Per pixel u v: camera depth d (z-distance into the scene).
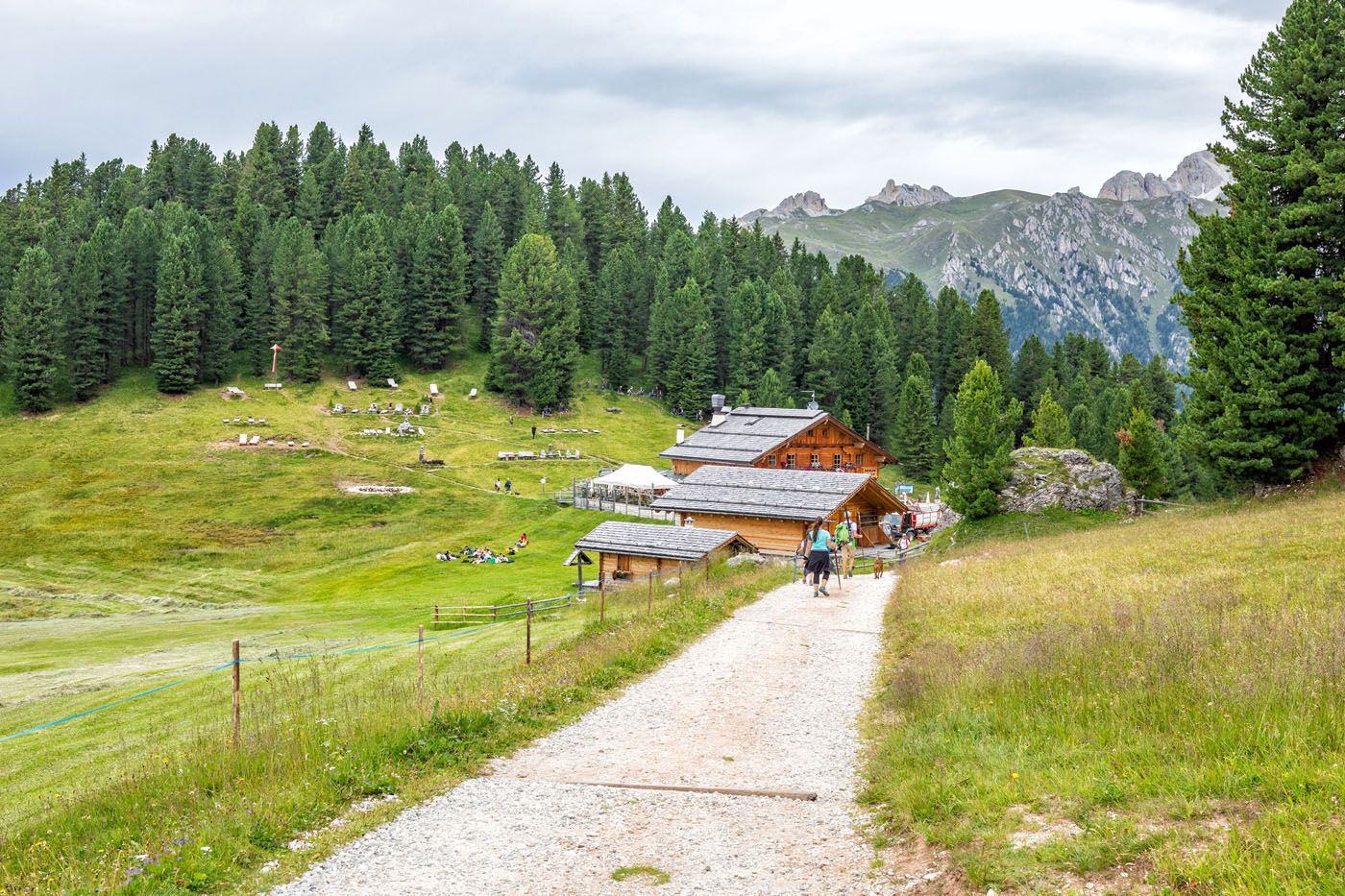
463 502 85.56
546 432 119.81
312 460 98.50
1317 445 43.47
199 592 61.91
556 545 71.56
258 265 133.88
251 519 80.25
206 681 28.92
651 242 188.12
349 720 15.62
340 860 9.89
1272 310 41.91
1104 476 55.62
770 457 76.00
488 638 31.00
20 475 90.62
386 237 147.12
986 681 14.31
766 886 8.91
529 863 9.67
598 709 16.55
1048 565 29.73
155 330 123.19
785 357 141.88
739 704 16.72
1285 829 7.73
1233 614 16.61
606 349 147.00
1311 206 41.16
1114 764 10.12
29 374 110.00
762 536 54.44
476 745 13.98
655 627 23.19
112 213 159.38
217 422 109.50
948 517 65.75
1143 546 31.11
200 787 12.48
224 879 9.38
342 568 67.94
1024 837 8.84
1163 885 7.39
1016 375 144.12
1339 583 19.67
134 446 100.31
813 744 14.12
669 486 77.12
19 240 143.38
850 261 190.62
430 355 137.00
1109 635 15.36
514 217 175.62
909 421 118.69
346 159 188.25
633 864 9.58
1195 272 46.94
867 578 39.34
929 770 11.22
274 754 13.26
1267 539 27.61
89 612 54.84
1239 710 10.80
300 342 128.25
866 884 8.83
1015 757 10.95
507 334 133.75
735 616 26.38
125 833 10.94
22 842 11.25
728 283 156.25
